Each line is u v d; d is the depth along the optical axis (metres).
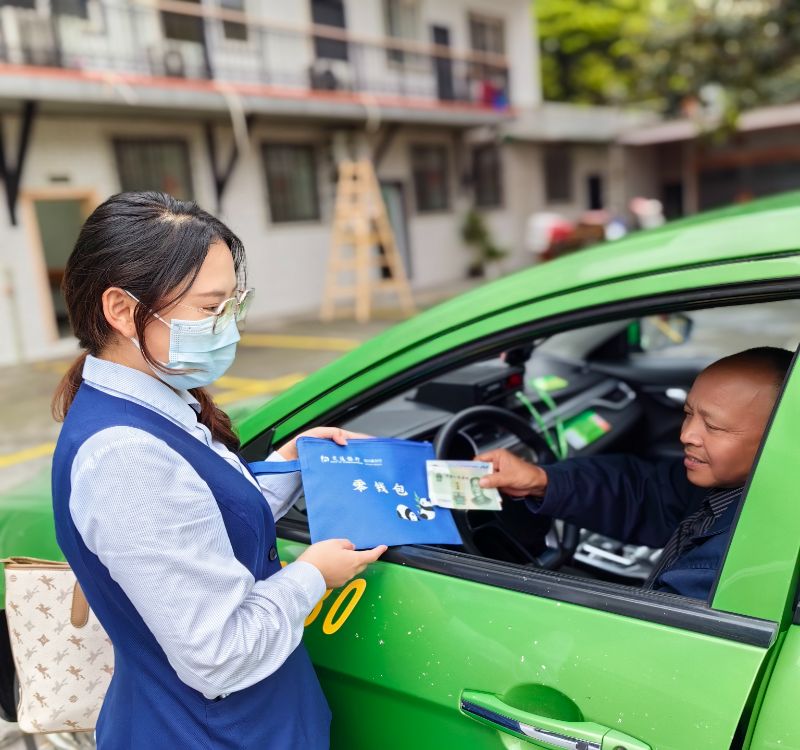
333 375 1.32
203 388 1.08
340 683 1.13
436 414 1.72
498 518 1.51
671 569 1.17
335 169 12.52
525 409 2.00
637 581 1.70
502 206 16.45
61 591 1.29
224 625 0.84
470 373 1.85
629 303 1.03
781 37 16.11
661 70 17.81
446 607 1.05
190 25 10.33
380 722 1.10
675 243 1.03
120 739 0.97
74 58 9.09
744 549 0.88
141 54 9.76
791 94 19.69
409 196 14.09
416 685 1.04
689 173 21.42
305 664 1.06
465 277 15.42
